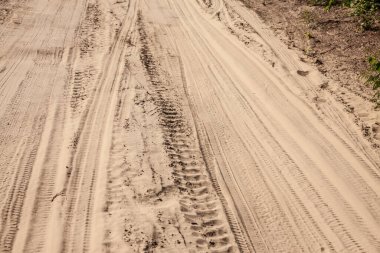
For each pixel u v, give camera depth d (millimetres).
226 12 14289
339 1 14633
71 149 7105
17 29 11758
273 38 12180
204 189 6527
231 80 9891
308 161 7234
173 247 5406
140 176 6570
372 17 13109
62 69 9766
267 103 8922
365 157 7312
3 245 5309
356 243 5703
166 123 8031
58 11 13484
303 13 13922
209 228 5812
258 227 5934
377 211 6223
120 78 9492
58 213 5844
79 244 5402
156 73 10000
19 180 6363
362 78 9820
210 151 7434
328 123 8227
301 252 5586
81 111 8148
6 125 7562
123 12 13922
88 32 12070
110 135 7496
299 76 10023
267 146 7613
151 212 5906
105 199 6098
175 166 6910
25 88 8805
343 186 6688
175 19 13695
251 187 6660
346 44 11633
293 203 6371
